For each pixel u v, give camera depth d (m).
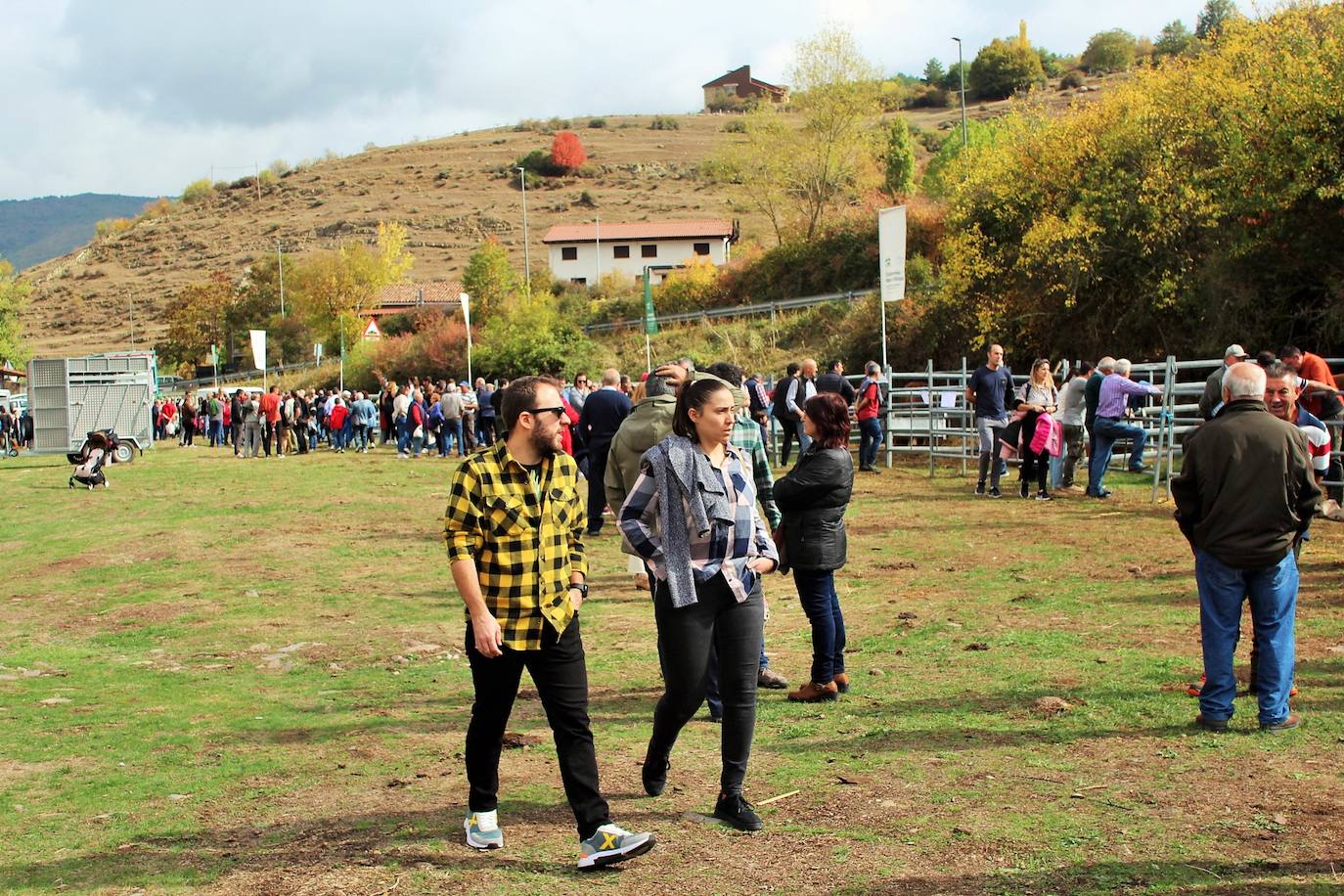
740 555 4.87
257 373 74.81
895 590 10.29
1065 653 7.59
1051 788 5.09
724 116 152.38
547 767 5.91
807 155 58.31
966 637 8.29
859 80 57.59
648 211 107.56
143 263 117.62
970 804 4.95
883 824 4.77
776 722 6.49
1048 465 16.30
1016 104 31.66
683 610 4.82
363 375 59.34
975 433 19.25
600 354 49.72
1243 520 5.68
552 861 4.59
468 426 29.92
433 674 8.34
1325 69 22.05
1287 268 23.50
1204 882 4.02
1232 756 5.41
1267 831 4.47
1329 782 5.01
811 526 6.67
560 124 151.12
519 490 4.52
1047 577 10.40
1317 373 13.03
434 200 120.50
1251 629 8.15
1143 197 25.47
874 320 36.09
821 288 50.94
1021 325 28.94
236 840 5.00
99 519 18.45
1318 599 8.90
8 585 12.94
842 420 6.64
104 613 11.13
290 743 6.61
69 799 5.70
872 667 7.62
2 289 68.50
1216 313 24.66
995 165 30.58
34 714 7.48
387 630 9.91
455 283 84.38
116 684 8.39
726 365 6.78
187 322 83.44
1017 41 123.12
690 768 5.71
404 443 30.12
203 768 6.17
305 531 16.09
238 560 13.91
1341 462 13.14
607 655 8.52
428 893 4.30
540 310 52.31
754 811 4.98
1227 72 24.92
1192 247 25.66
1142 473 18.00
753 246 66.00
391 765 6.07
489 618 4.42
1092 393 15.62
